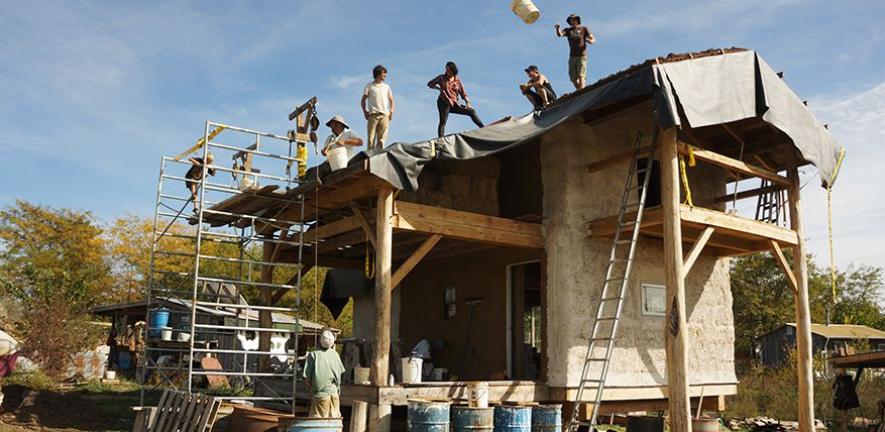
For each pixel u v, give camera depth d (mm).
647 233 12258
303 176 11891
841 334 32844
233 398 11016
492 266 13617
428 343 14125
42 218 43062
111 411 13703
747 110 10898
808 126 11938
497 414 9906
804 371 12531
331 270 16141
